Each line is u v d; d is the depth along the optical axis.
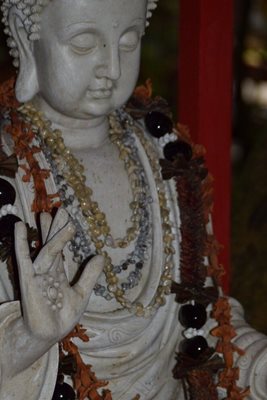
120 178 3.12
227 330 3.18
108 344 3.03
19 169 2.99
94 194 3.08
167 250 3.13
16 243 2.72
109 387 3.04
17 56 3.07
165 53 6.51
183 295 3.14
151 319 3.10
